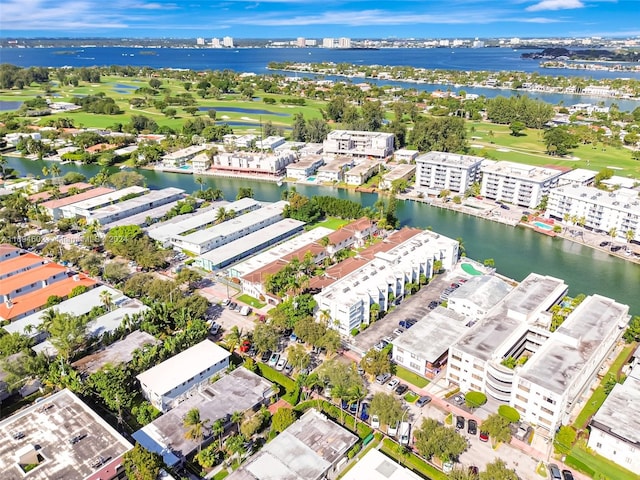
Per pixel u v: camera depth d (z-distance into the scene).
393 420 120.19
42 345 152.00
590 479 111.62
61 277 196.38
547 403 122.44
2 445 109.56
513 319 154.12
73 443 110.50
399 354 150.25
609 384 134.62
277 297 182.88
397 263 194.50
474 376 137.00
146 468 101.06
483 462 115.56
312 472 107.38
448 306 175.12
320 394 138.38
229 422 123.94
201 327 155.62
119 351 147.00
